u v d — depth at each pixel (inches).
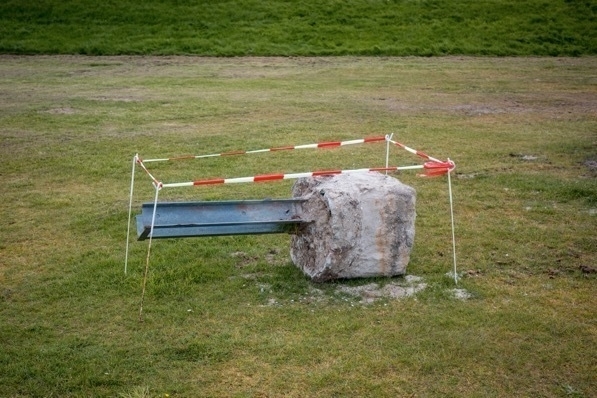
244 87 864.9
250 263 316.5
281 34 1248.2
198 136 585.0
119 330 252.2
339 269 286.0
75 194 424.8
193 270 303.1
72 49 1155.3
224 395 212.7
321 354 235.5
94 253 326.6
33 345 241.0
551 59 1155.3
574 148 545.6
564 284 295.4
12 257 323.9
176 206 283.1
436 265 312.5
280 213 292.8
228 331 250.5
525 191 427.8
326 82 914.1
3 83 877.2
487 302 276.8
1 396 210.7
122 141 565.6
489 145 559.2
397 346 240.4
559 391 215.3
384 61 1114.7
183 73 979.3
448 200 410.6
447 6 1385.3
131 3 1346.0
